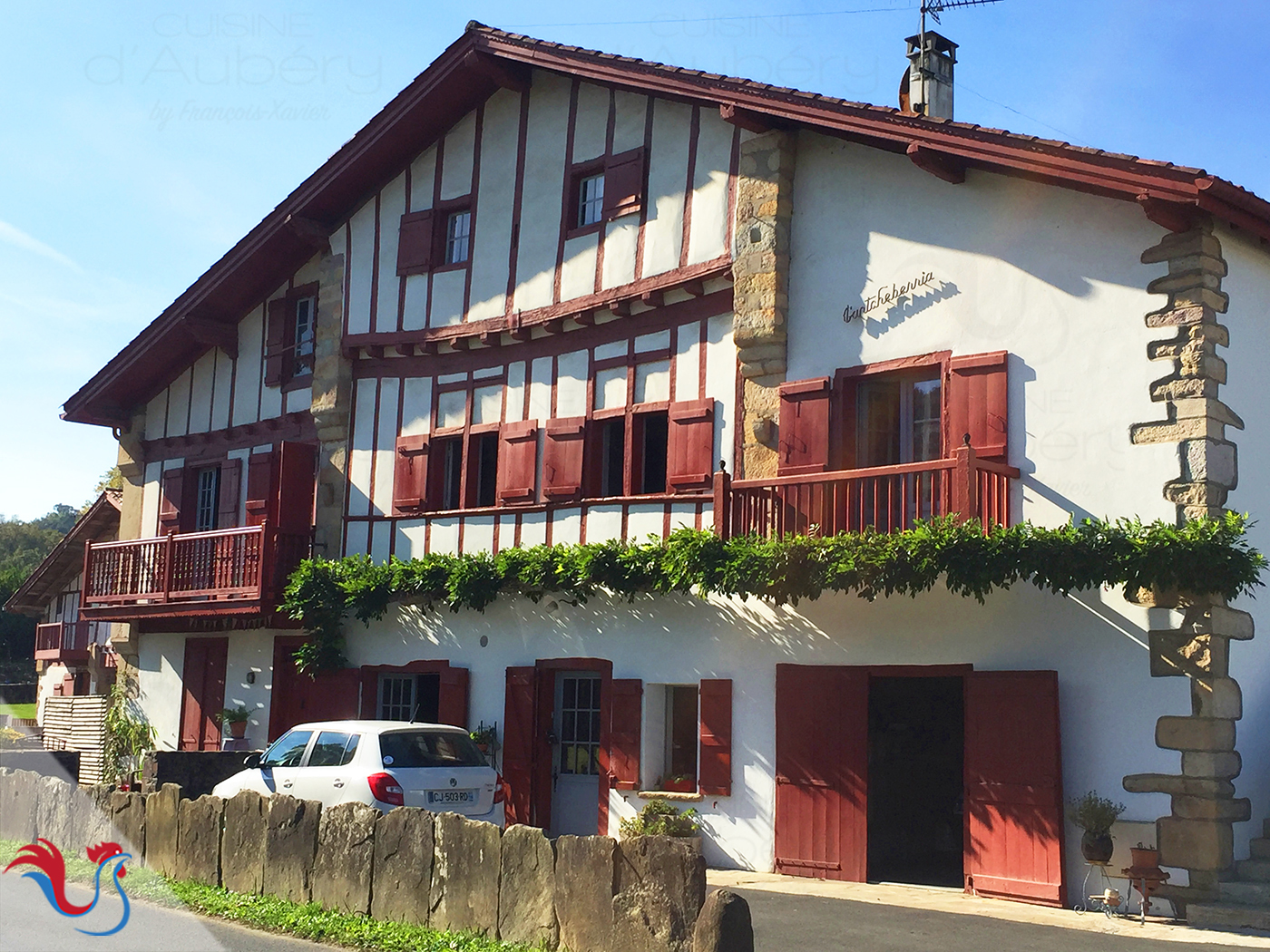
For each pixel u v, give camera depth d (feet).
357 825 30.12
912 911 32.78
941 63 54.13
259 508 61.57
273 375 62.64
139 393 70.18
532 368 51.75
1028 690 35.19
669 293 46.78
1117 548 33.06
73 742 84.02
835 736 39.60
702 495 44.88
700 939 21.27
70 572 93.61
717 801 42.47
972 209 39.32
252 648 60.23
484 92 54.90
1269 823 34.04
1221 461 34.40
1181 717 33.12
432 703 54.19
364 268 58.18
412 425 55.83
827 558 37.17
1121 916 32.37
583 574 44.80
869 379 41.14
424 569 50.88
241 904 30.99
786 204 43.55
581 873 24.53
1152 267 35.50
